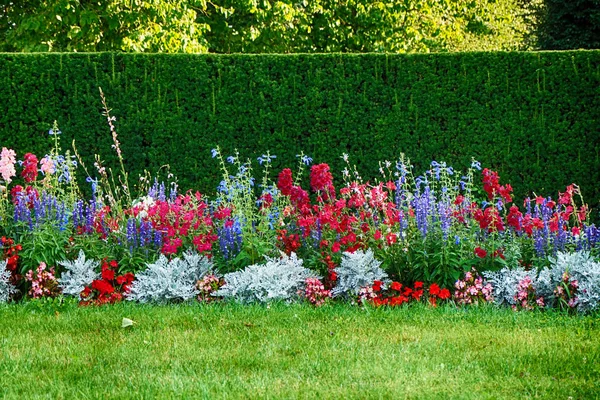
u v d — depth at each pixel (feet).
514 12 66.23
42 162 23.29
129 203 24.39
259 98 33.83
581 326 18.13
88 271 21.39
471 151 33.63
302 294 21.08
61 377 14.65
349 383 14.17
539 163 33.53
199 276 21.49
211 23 52.37
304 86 33.81
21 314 19.54
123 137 33.68
